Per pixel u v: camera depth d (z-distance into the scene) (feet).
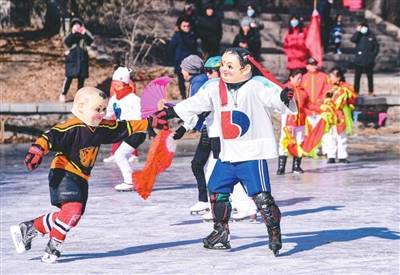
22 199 66.80
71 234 50.72
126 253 44.47
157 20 155.94
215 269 39.75
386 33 191.31
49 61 139.74
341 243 46.34
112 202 64.49
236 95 43.04
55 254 42.14
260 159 42.98
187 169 86.99
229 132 43.09
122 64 140.36
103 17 153.38
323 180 77.87
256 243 46.68
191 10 128.06
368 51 145.18
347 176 81.00
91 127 41.55
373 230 50.80
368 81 147.13
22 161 95.96
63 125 41.39
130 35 150.71
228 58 42.88
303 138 83.46
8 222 55.83
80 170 41.81
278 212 42.83
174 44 127.95
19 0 157.79
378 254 43.11
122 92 69.56
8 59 139.03
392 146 113.39
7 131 118.52
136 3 151.64
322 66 156.15
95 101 41.32
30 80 132.77
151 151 45.85
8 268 40.93
